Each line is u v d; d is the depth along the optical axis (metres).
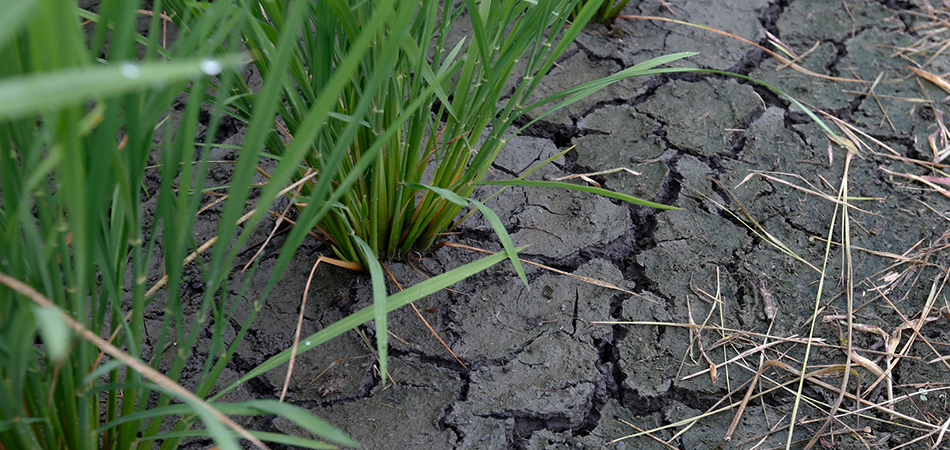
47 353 0.80
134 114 0.72
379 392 0.96
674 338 0.99
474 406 0.96
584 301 1.01
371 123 0.89
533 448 0.94
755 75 1.17
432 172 1.06
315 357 0.97
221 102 0.77
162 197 0.78
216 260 0.79
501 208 1.06
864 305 1.00
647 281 1.02
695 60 1.18
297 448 0.93
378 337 0.82
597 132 1.12
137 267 0.79
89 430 0.81
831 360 0.98
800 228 1.05
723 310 1.00
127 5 0.61
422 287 0.84
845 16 1.22
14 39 0.75
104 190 0.78
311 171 0.95
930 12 1.22
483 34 0.82
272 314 0.99
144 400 0.84
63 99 0.37
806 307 1.00
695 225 1.06
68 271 0.77
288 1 0.83
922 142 1.11
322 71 0.87
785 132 1.12
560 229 1.05
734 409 0.96
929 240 1.04
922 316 0.99
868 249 1.04
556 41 1.19
